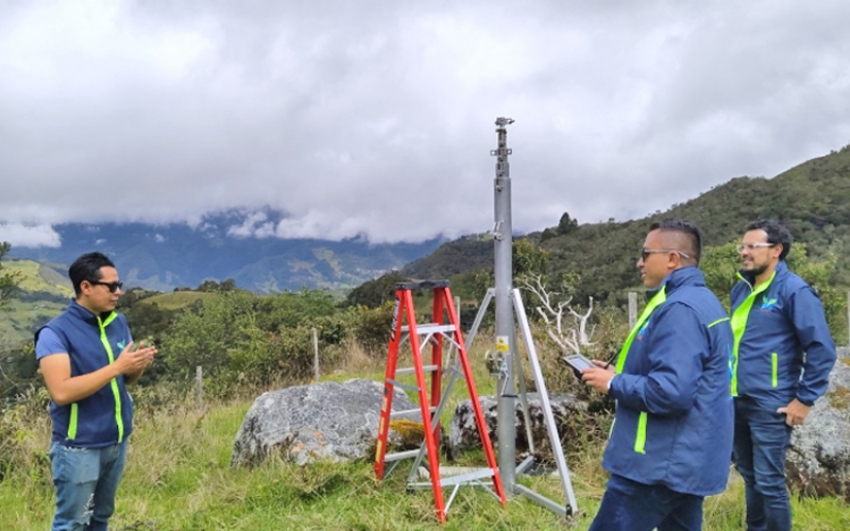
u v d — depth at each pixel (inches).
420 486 181.5
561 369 255.4
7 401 284.0
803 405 128.3
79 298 133.1
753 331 136.6
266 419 227.6
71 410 127.3
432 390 200.5
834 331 372.2
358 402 237.3
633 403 95.3
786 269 137.7
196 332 981.2
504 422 181.8
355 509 172.6
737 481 179.2
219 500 190.9
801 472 167.9
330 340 569.6
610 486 101.5
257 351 532.1
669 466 93.8
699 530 103.7
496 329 182.1
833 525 149.4
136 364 128.4
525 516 164.9
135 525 169.6
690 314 94.0
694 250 101.9
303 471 193.9
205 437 274.5
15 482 223.6
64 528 130.3
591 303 281.4
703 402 94.3
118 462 138.9
